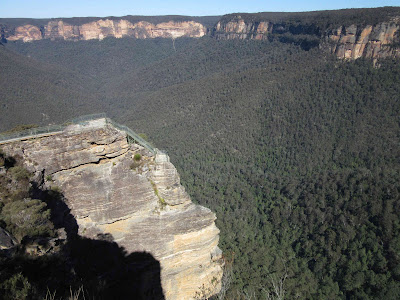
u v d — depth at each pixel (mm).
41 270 18328
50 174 25844
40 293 16031
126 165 27797
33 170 24781
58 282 18859
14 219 20391
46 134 25750
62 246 21766
